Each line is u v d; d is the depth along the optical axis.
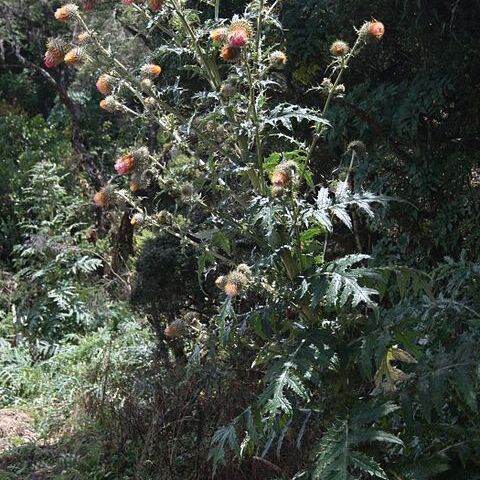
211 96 3.23
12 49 13.42
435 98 4.71
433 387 2.88
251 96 3.19
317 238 5.59
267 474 4.17
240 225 3.31
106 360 6.35
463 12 4.62
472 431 3.05
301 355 3.04
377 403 3.01
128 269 9.18
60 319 8.64
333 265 3.11
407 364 3.22
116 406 5.58
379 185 5.14
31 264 9.69
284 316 3.40
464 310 3.31
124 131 11.20
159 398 4.97
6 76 15.33
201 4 5.73
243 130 3.25
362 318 3.23
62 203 10.98
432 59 4.84
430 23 4.70
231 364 4.63
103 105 3.31
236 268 3.33
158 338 5.81
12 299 9.18
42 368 7.52
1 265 10.57
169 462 4.69
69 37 9.27
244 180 3.46
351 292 3.01
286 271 3.33
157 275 5.67
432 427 3.07
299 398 3.42
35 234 10.05
